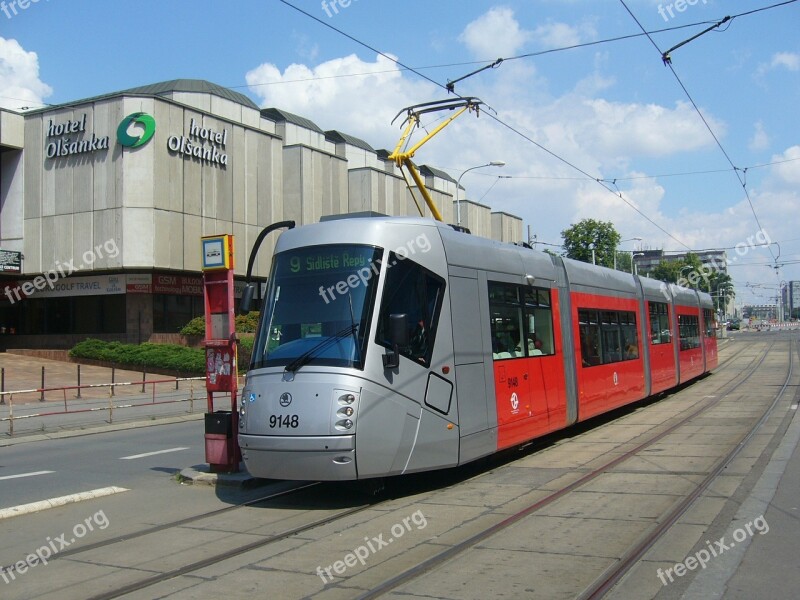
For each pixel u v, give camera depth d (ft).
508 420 36.73
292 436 28.04
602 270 56.34
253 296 32.35
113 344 121.90
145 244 120.26
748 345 198.80
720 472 33.50
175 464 42.60
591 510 27.07
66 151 125.08
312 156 146.61
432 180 185.16
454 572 20.44
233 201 134.41
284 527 26.16
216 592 19.40
